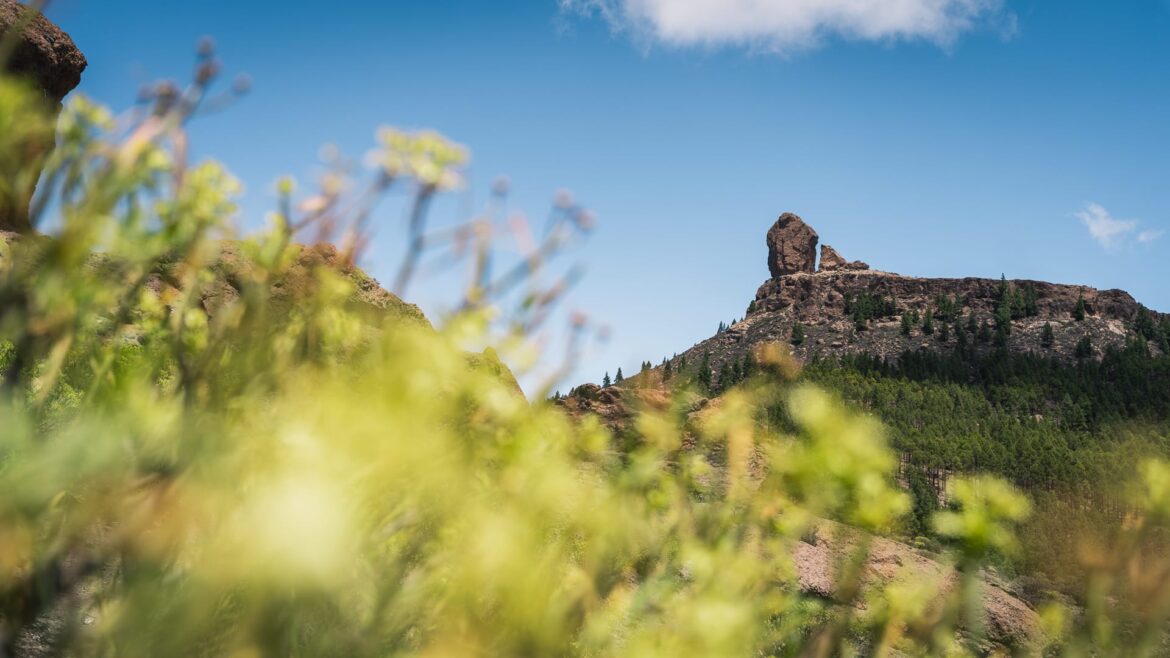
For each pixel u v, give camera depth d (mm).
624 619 1146
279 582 814
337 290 961
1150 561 1196
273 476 837
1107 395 165875
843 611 1269
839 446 1238
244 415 914
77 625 874
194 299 967
